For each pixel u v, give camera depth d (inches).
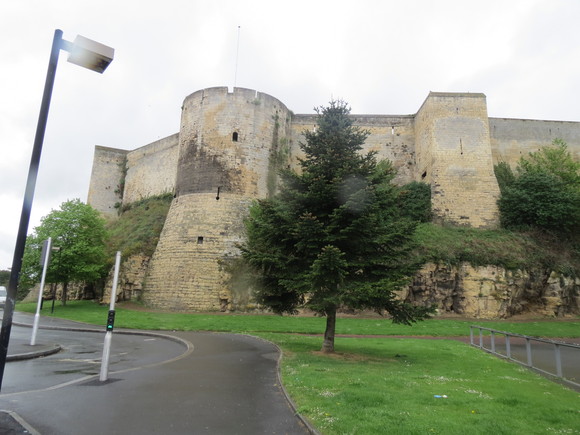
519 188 1283.2
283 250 541.6
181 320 881.5
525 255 1111.0
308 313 1012.5
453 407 258.4
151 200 1809.8
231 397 288.5
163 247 1245.7
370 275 526.3
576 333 850.1
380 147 1600.6
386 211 549.0
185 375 362.3
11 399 272.5
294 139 1510.8
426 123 1451.8
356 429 207.2
